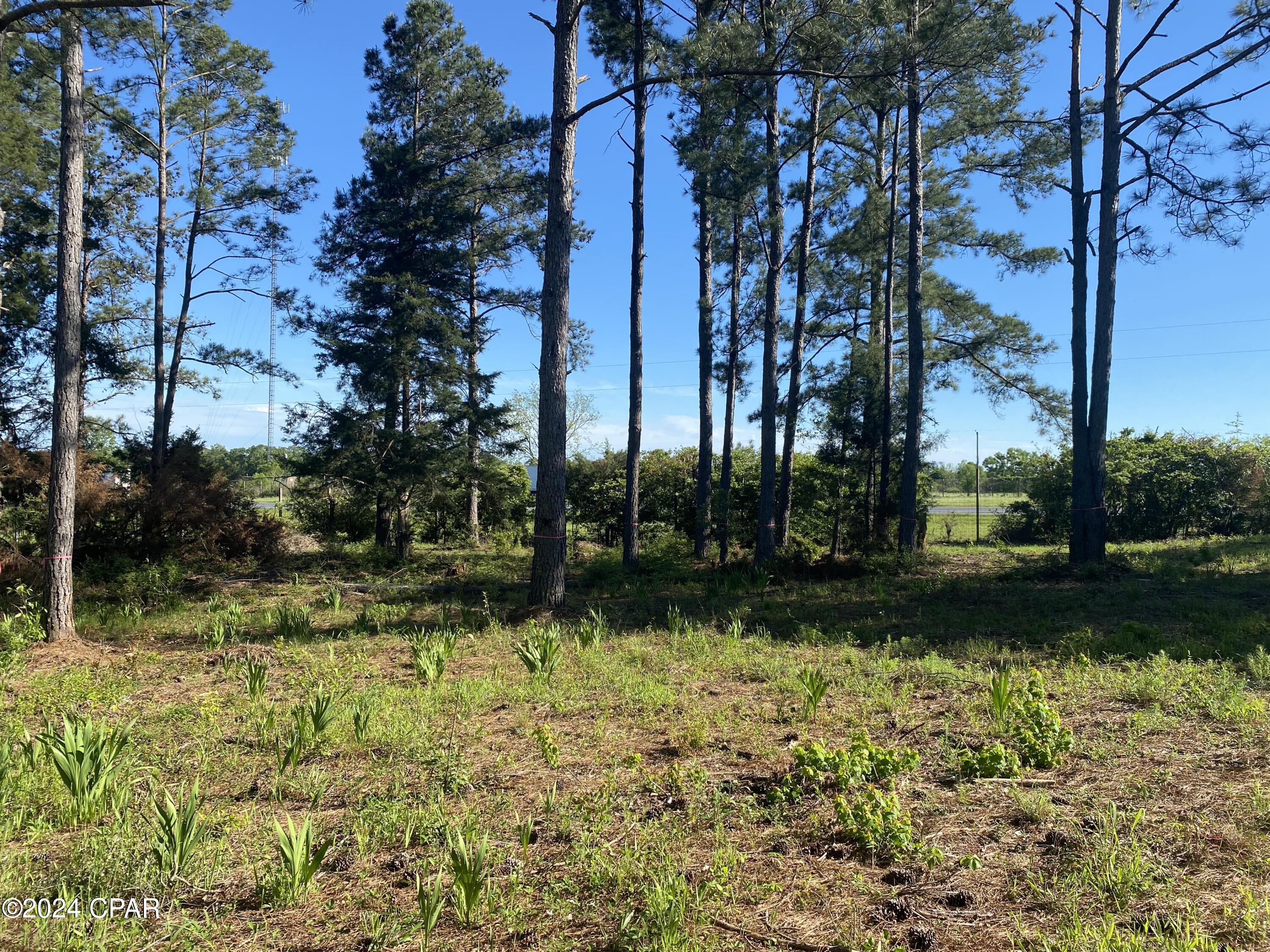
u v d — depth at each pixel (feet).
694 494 74.28
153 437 68.28
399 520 64.64
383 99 70.28
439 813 13.35
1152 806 12.52
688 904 10.15
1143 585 39.01
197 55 68.44
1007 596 37.37
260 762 16.71
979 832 12.15
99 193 70.85
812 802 13.56
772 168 46.14
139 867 11.33
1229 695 18.11
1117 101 45.96
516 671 25.00
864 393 56.59
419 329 61.87
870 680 21.84
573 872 11.37
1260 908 9.27
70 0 27.09
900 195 63.82
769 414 51.19
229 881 11.35
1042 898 10.02
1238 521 74.79
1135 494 77.92
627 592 44.57
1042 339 59.67
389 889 11.07
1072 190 48.14
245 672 25.73
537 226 75.20
